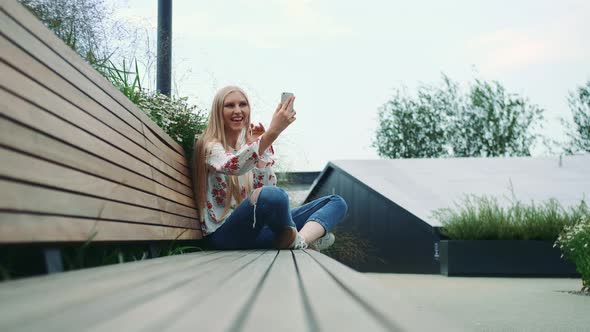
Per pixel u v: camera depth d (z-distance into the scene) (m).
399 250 11.88
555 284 6.84
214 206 3.51
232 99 3.54
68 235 1.55
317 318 0.90
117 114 2.28
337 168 13.92
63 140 1.65
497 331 2.98
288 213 3.20
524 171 13.73
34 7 3.28
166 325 0.77
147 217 2.48
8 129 1.33
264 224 3.29
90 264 2.26
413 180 13.40
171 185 3.11
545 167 13.84
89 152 1.86
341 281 1.44
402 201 12.06
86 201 1.76
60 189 1.57
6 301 0.90
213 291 1.16
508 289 6.02
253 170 3.63
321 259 2.34
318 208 3.69
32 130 1.46
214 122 3.55
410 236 11.70
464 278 8.28
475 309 4.05
